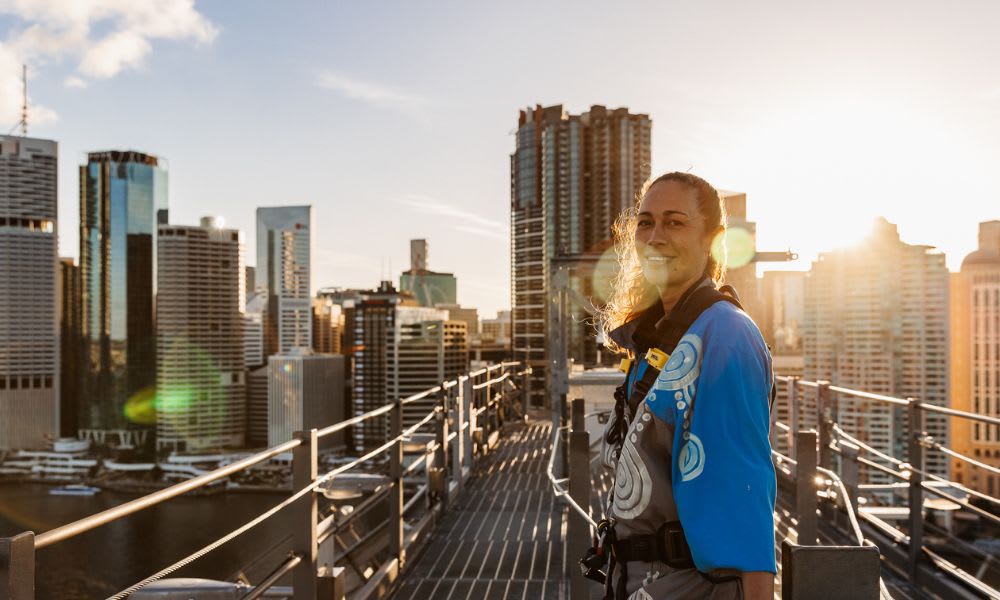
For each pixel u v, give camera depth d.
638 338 1.33
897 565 4.66
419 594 4.78
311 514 3.26
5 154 197.88
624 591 1.20
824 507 5.77
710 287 1.26
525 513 6.81
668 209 1.29
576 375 10.71
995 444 68.25
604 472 7.15
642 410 1.20
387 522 5.08
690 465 1.07
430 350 179.00
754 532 1.01
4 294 193.00
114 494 135.12
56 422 195.88
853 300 84.38
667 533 1.14
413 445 6.90
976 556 4.20
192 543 81.38
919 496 4.36
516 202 128.12
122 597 1.90
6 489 138.12
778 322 118.12
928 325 78.12
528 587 4.87
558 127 120.56
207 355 193.88
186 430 184.00
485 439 9.85
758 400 1.09
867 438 65.00
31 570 1.46
